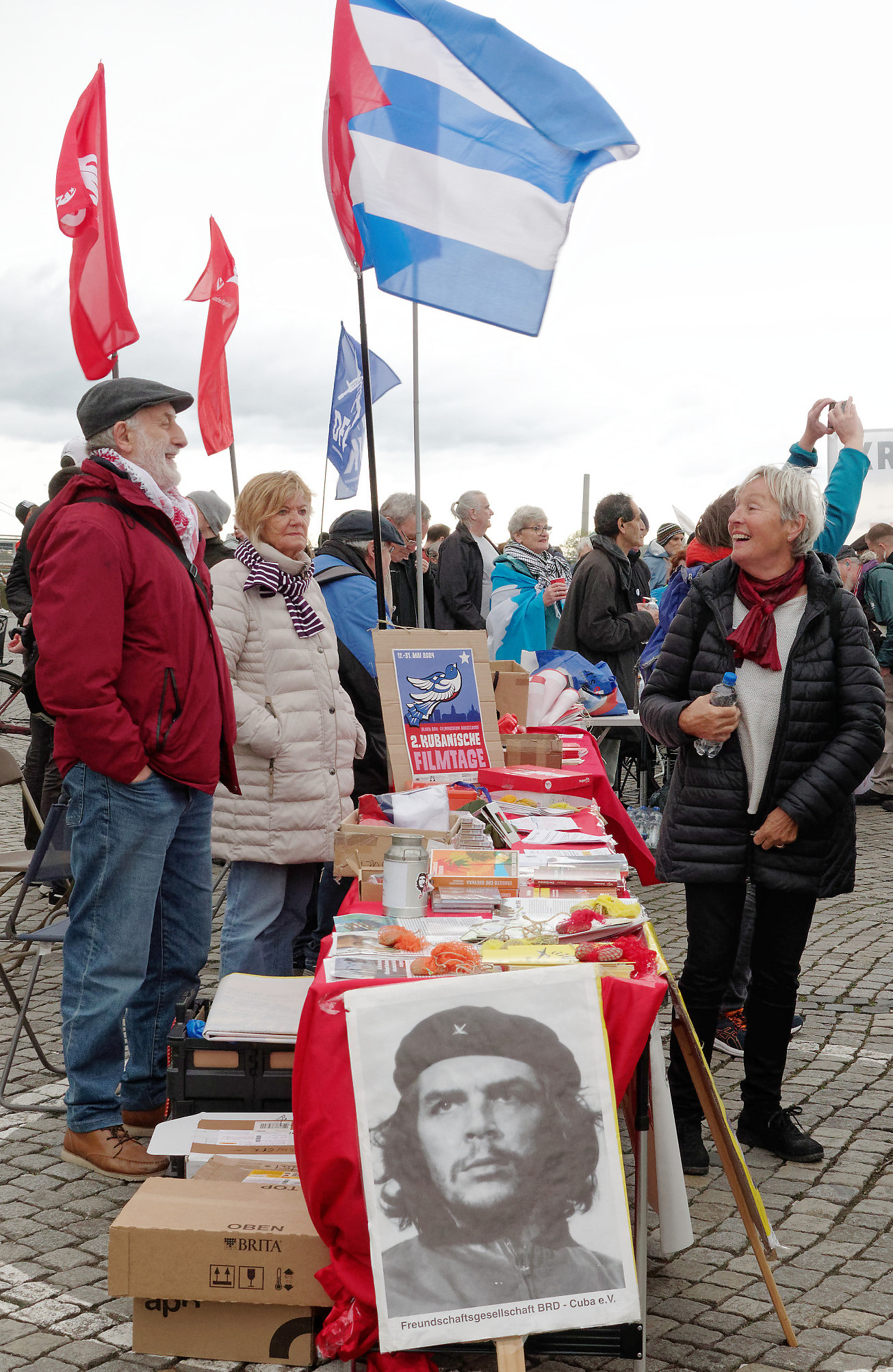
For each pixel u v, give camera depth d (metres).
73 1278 2.84
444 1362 2.49
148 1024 3.56
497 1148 2.21
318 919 4.94
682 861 3.36
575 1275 2.16
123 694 3.14
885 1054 4.37
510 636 7.09
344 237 4.00
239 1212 2.49
